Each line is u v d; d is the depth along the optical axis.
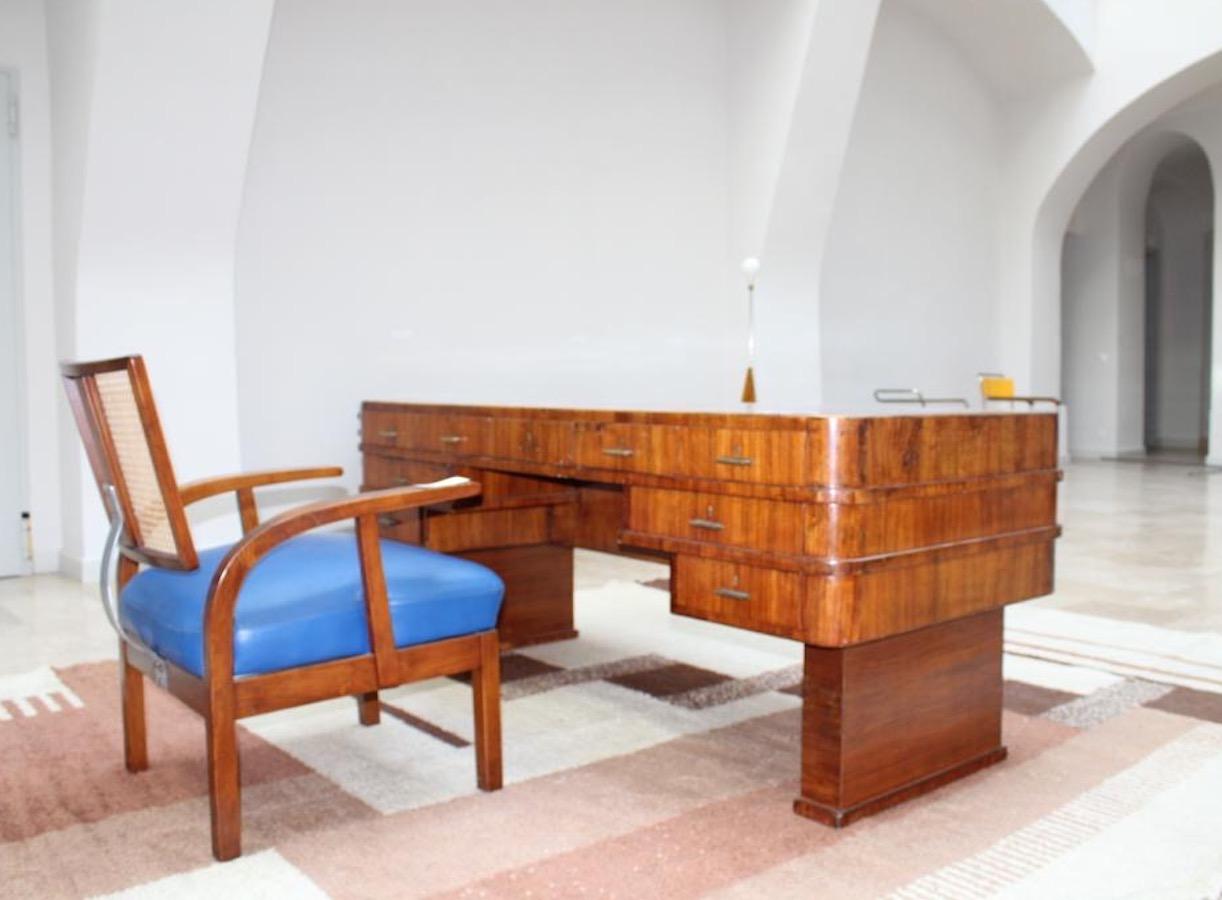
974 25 7.66
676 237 5.77
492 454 2.72
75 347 3.86
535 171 5.13
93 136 3.59
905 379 7.66
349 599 1.72
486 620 1.88
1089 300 10.24
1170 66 7.41
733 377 6.03
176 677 1.73
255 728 2.28
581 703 2.47
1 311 4.07
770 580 1.81
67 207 3.89
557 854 1.65
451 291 4.85
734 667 2.79
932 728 1.92
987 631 2.04
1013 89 8.23
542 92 5.13
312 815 1.80
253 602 1.66
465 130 4.86
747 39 5.79
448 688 2.61
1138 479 8.14
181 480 4.04
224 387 4.12
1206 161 11.42
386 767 2.04
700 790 1.92
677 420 2.00
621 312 5.54
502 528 2.95
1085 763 2.05
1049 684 2.58
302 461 4.43
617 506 2.72
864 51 5.55
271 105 4.25
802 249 6.05
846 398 7.21
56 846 1.68
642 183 5.59
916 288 7.72
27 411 4.13
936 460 1.85
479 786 1.92
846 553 1.71
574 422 2.34
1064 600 3.62
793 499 1.75
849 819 1.76
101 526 3.99
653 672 2.74
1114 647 2.95
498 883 1.55
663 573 4.24
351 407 4.56
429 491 1.74
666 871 1.59
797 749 2.14
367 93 4.53
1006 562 2.00
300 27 4.32
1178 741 2.17
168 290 3.98
